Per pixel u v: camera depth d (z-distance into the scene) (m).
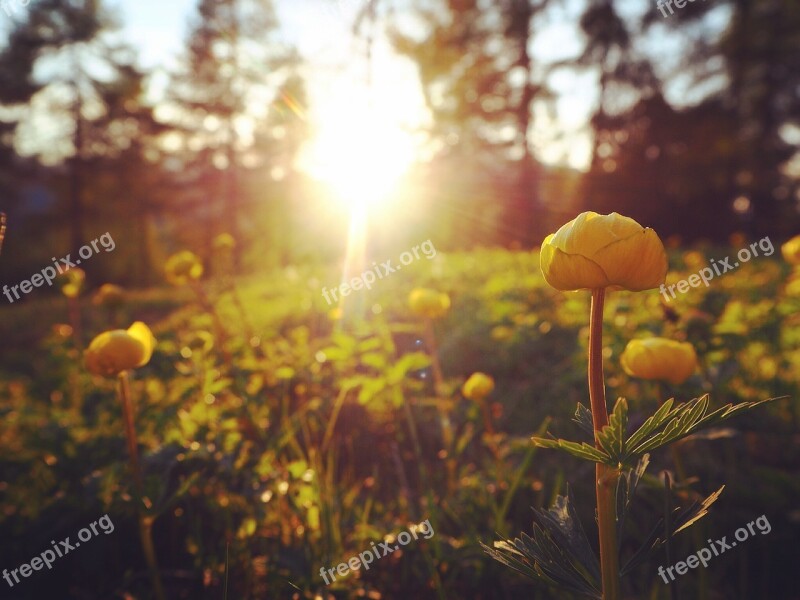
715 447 2.26
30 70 22.12
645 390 2.52
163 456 1.95
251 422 2.40
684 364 1.39
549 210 19.20
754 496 1.96
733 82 18.89
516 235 18.30
